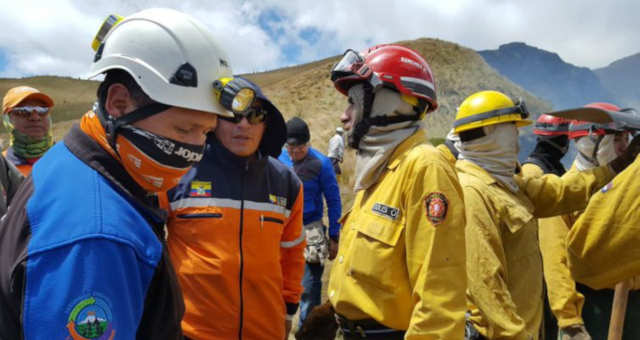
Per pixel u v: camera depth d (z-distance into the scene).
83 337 0.87
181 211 2.07
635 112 2.26
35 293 0.86
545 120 3.42
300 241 2.47
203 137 1.13
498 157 2.26
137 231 1.02
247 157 2.12
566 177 2.50
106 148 1.06
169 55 1.04
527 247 2.22
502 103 2.22
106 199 0.99
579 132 3.10
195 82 1.06
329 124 27.44
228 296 2.01
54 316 0.85
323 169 4.05
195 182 2.09
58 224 0.90
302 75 35.94
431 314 1.58
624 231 1.85
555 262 2.73
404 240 1.77
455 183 1.74
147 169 1.07
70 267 0.87
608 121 2.15
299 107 29.78
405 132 1.90
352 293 1.85
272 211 2.20
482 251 1.97
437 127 32.00
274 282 2.17
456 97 36.94
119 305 0.92
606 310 2.75
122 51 1.04
